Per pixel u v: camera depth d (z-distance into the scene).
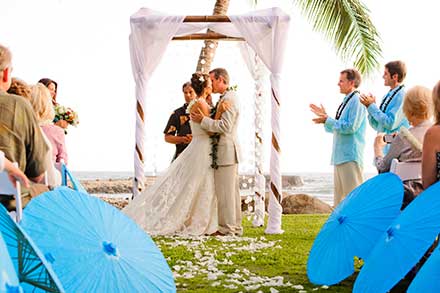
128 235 4.39
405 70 7.84
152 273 4.34
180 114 9.95
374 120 7.94
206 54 15.03
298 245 8.05
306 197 15.05
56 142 6.48
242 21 9.55
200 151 9.21
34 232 3.77
